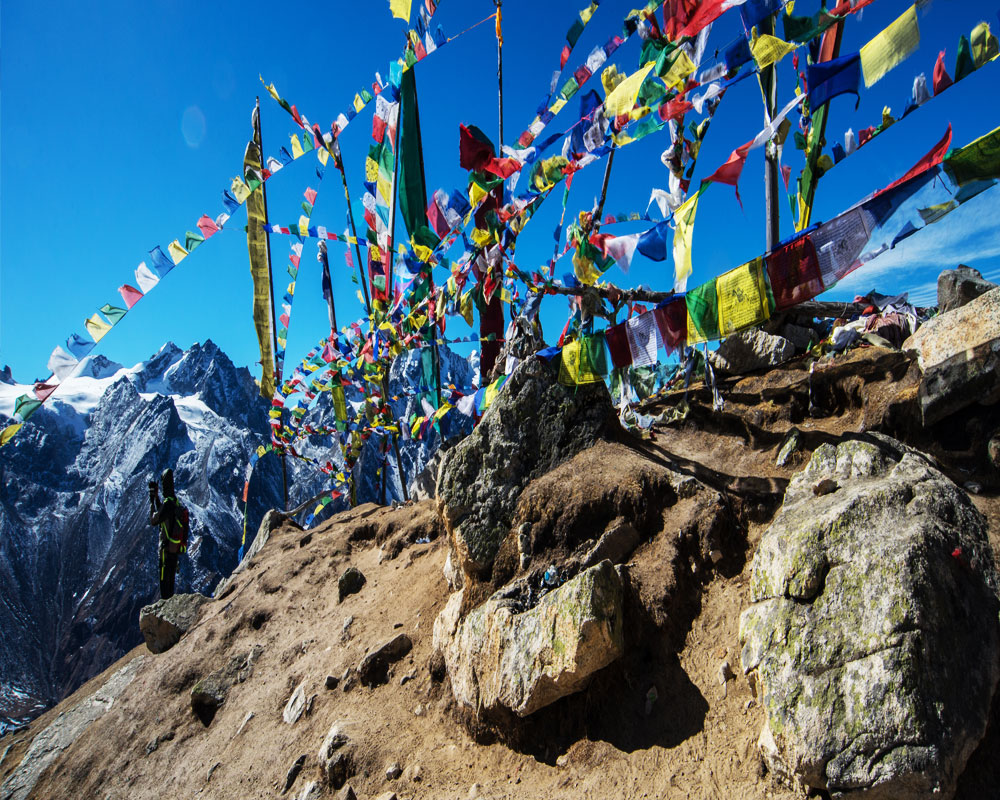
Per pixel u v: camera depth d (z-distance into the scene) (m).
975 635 3.67
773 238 8.32
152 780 7.66
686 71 4.67
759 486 5.80
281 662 8.38
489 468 6.98
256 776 6.57
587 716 5.08
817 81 4.08
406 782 5.42
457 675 5.99
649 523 5.98
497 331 10.53
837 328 7.19
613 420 7.27
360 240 10.16
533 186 5.77
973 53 3.58
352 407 14.05
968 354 5.18
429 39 6.12
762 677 4.06
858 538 4.12
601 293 6.68
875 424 5.76
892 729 3.38
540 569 6.10
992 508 4.60
